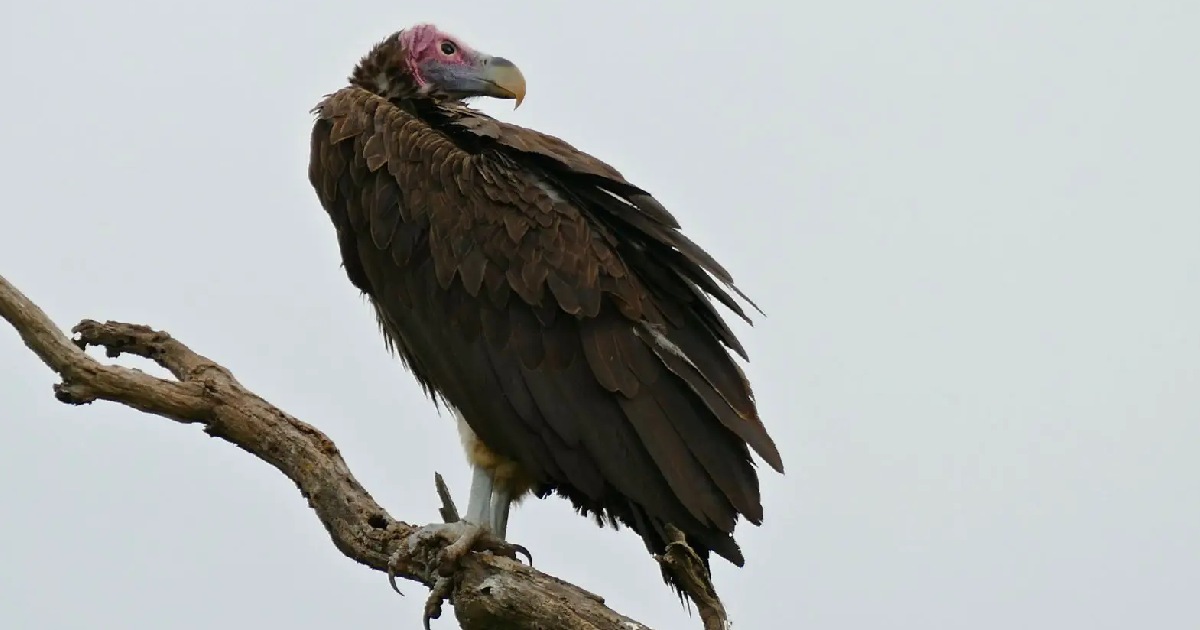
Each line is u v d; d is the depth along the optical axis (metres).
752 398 11.13
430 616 10.02
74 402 10.88
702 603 8.98
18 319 10.81
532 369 11.02
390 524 10.54
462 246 11.25
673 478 10.61
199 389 10.96
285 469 10.94
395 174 11.47
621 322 11.03
